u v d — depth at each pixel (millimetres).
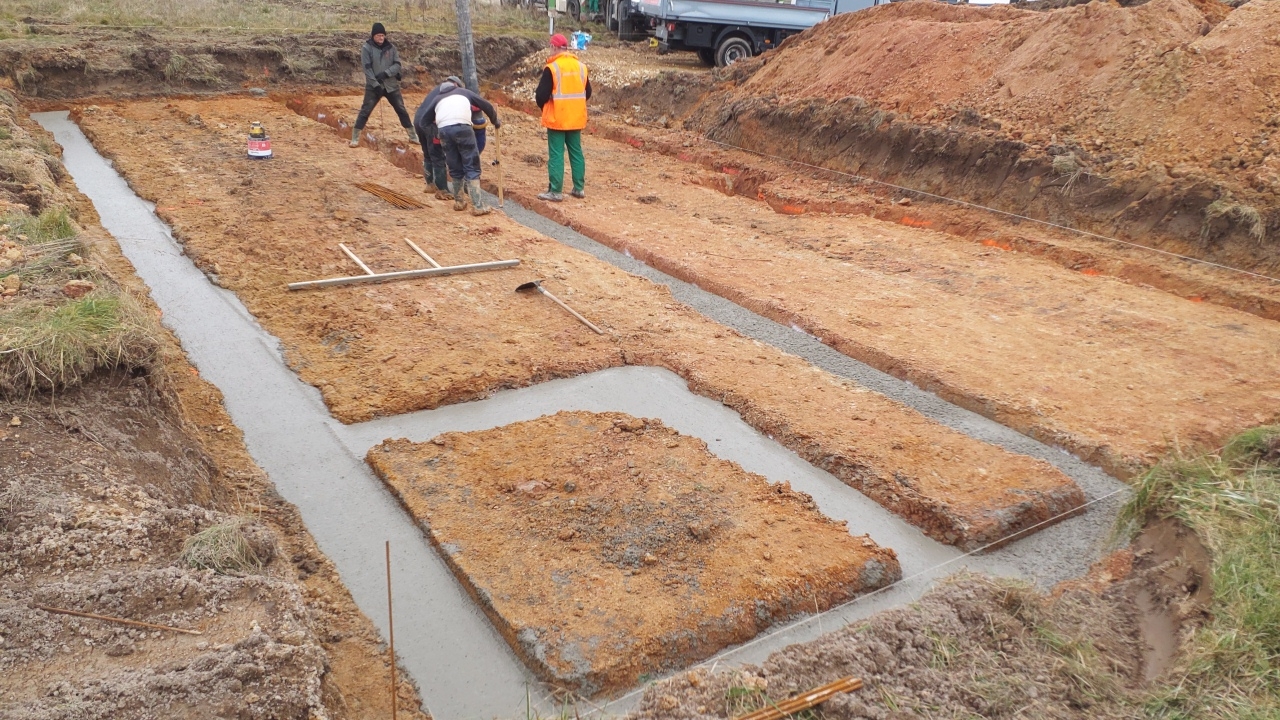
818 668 2873
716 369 5539
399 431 4828
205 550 3062
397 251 7492
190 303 6285
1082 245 7754
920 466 4484
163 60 14023
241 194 8844
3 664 2449
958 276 7297
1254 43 8180
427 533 3877
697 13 15242
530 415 5055
